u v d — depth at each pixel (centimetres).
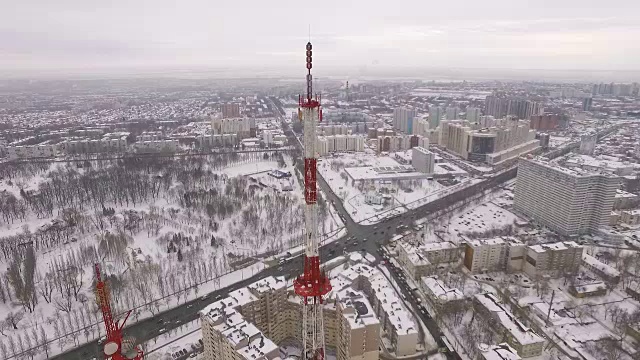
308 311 14000
